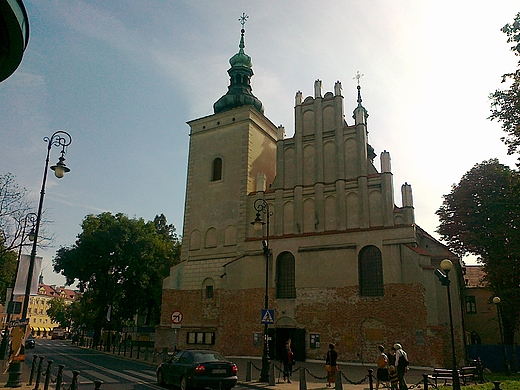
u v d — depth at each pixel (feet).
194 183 135.74
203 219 130.21
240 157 128.67
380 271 98.68
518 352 106.52
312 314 102.94
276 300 108.47
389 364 58.44
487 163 124.67
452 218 125.08
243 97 139.54
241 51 150.10
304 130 119.24
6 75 19.43
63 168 64.95
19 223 112.98
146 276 171.01
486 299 160.66
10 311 66.54
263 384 64.95
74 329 312.91
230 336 111.65
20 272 61.26
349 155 110.83
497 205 110.32
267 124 139.33
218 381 53.93
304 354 100.89
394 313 93.61
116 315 173.68
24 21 17.33
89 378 65.98
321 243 106.52
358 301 98.32
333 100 116.88
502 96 74.95
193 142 140.36
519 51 64.28
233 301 114.11
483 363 105.50
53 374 70.64
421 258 93.86
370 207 104.47
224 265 117.91
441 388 58.70
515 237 103.81
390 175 103.71
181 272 128.57
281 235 113.70
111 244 162.81
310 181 114.62
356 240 102.37
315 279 104.83
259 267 113.50
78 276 164.35
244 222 121.08
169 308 126.62
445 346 91.15
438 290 94.48
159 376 61.46
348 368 88.48
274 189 118.93
